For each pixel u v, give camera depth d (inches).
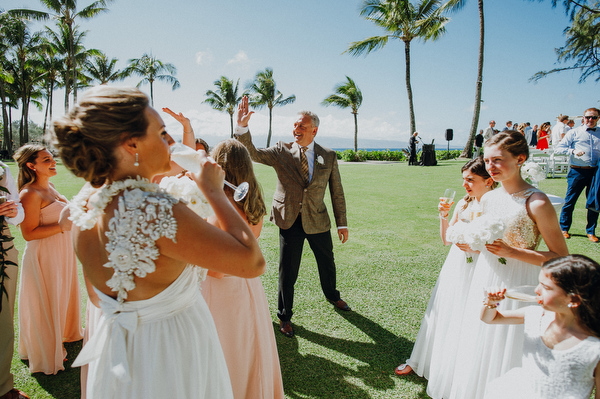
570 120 418.9
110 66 1519.4
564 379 59.7
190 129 99.6
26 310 99.3
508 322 71.4
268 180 500.4
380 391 95.3
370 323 128.0
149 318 46.6
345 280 161.3
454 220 101.0
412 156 719.7
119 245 41.9
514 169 78.2
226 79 1649.9
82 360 48.2
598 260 178.4
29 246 100.2
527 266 78.4
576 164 213.3
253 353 81.2
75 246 47.1
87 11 1096.8
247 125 125.0
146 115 42.9
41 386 96.3
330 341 117.6
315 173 126.3
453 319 89.5
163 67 1536.7
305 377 100.7
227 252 42.3
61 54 1333.7
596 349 56.7
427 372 99.7
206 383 51.9
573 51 755.4
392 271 170.7
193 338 49.2
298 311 136.3
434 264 178.9
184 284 48.6
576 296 57.0
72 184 417.4
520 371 66.7
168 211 42.2
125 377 44.6
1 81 1359.5
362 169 641.0
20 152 100.9
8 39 1272.1
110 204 43.6
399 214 281.3
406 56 859.4
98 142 41.0
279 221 125.7
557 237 73.7
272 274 169.2
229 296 78.8
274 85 1601.9
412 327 125.5
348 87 1277.1
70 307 114.5
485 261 82.6
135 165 43.9
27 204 97.0
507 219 78.5
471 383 82.0
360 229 240.2
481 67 754.2
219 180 47.4
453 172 542.9
